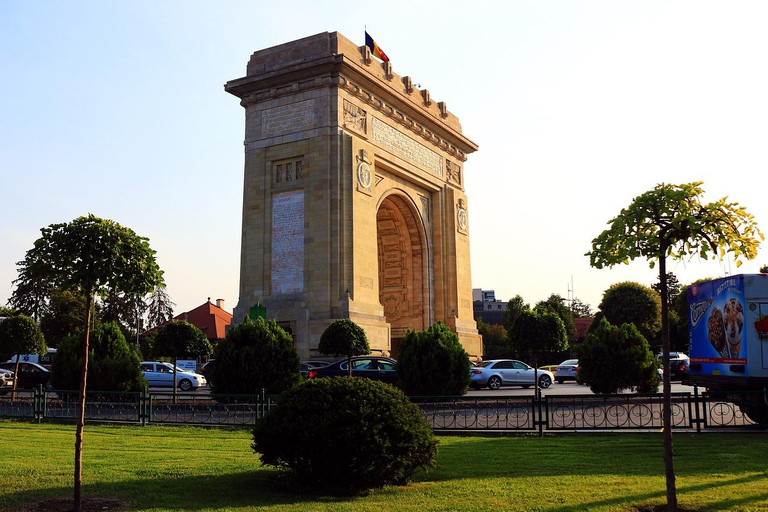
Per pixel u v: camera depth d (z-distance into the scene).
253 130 51.38
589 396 20.42
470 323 61.81
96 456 15.41
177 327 36.88
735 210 11.49
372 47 54.94
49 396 31.59
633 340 32.38
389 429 12.05
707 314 24.16
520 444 18.06
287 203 49.22
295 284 47.78
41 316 84.44
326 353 37.97
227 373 29.86
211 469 13.73
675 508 10.32
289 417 12.14
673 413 25.12
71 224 11.62
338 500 11.16
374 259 49.84
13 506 10.45
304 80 49.53
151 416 23.41
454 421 21.67
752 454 15.70
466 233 64.81
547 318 36.47
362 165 49.56
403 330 60.06
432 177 60.56
